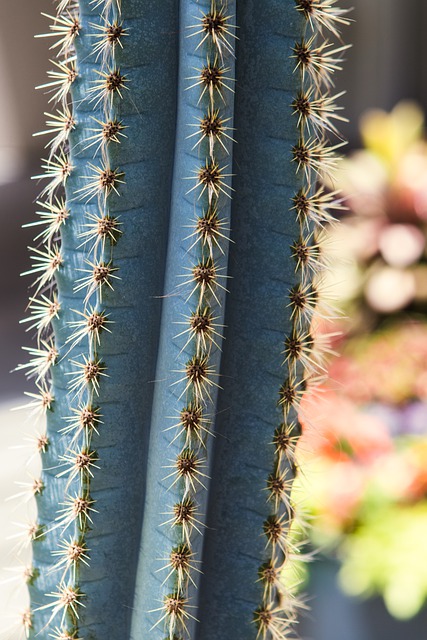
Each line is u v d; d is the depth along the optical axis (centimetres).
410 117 181
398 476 107
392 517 105
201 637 64
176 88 60
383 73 341
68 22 61
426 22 339
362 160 167
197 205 59
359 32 337
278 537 63
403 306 150
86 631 63
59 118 62
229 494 63
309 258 61
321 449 107
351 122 343
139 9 59
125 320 61
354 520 104
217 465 63
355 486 104
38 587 65
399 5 335
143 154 60
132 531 63
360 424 111
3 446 175
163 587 61
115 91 59
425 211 156
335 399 116
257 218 61
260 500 63
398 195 158
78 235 62
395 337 139
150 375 62
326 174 63
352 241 153
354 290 148
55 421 63
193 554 61
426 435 117
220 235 59
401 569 100
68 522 62
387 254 152
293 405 62
